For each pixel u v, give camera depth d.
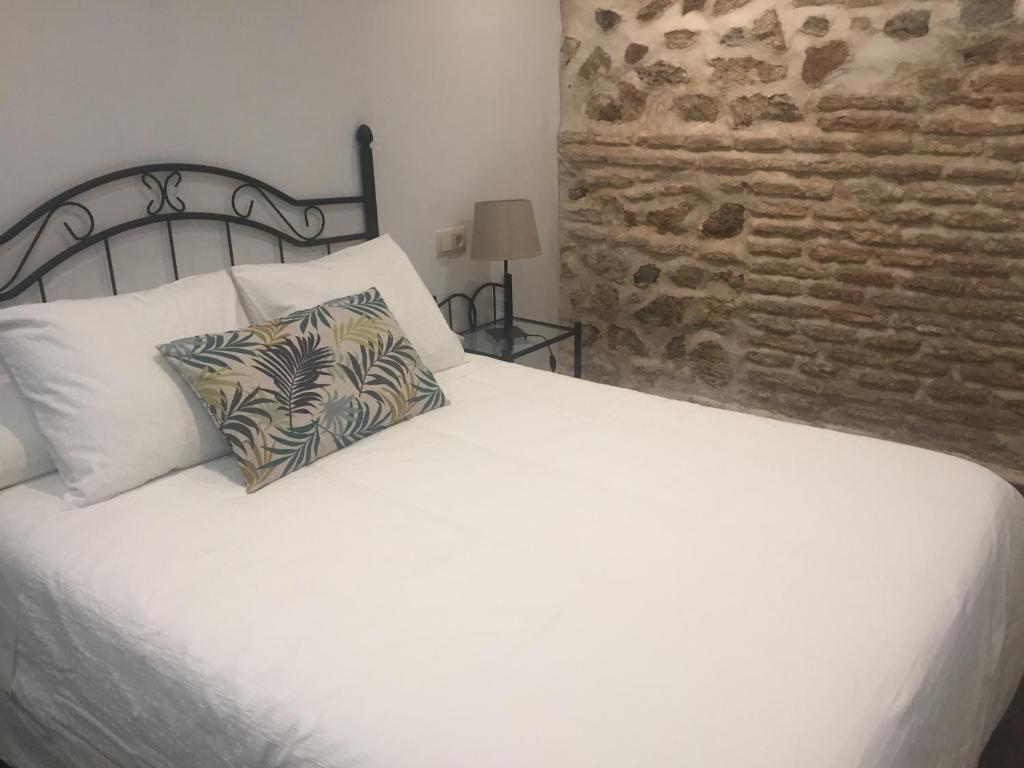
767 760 1.08
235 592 1.46
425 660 1.28
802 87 3.11
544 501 1.76
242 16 2.45
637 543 1.59
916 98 2.90
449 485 1.84
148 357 1.91
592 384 2.51
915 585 1.46
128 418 1.83
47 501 1.82
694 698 1.19
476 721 1.15
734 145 3.30
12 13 1.97
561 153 3.79
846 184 3.12
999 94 2.76
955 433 3.16
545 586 1.46
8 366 1.85
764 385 3.54
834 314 3.28
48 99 2.07
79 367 1.81
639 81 3.48
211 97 2.41
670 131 3.46
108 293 2.29
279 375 1.92
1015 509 1.83
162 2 2.25
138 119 2.25
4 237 2.03
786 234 3.29
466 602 1.41
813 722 1.15
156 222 2.35
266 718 1.23
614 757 1.09
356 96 2.83
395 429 2.17
